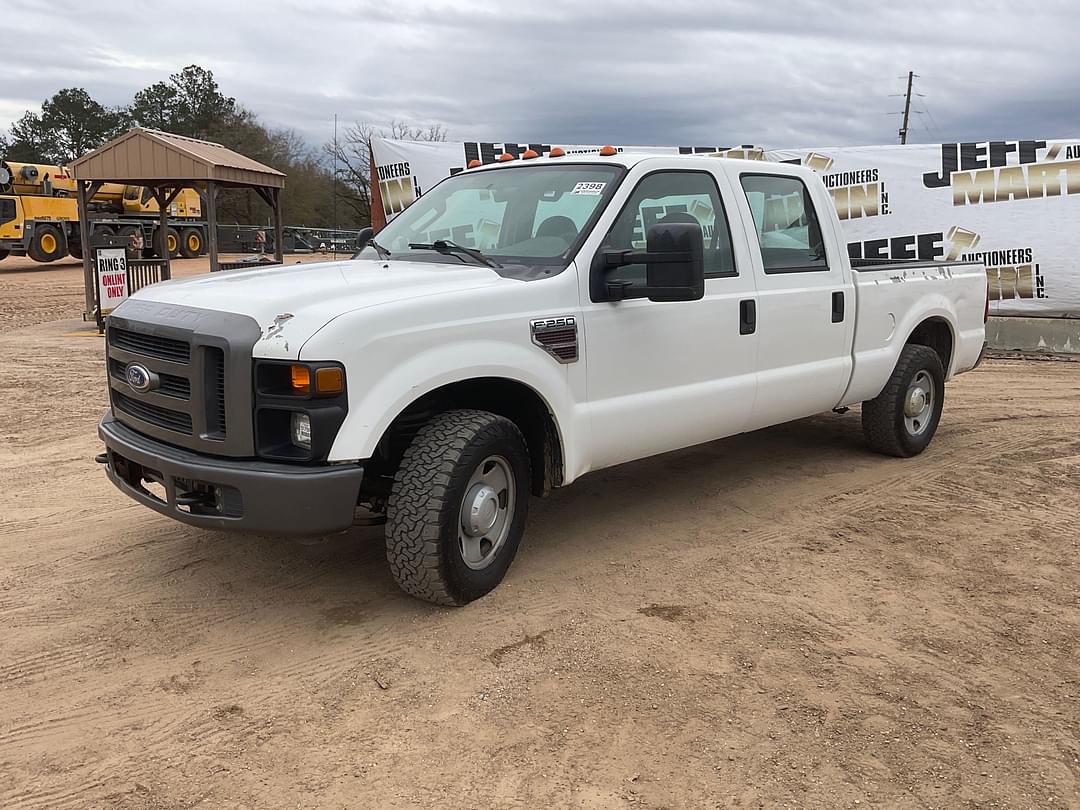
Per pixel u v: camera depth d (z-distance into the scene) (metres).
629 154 4.75
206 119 74.06
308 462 3.44
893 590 4.20
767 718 3.12
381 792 2.73
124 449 3.87
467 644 3.64
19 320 15.61
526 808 2.66
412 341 3.56
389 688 3.32
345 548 4.71
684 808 2.66
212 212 13.94
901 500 5.53
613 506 5.41
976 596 4.14
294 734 3.04
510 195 4.77
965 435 7.23
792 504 5.46
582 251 4.21
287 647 3.64
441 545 3.70
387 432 3.89
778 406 5.30
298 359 3.34
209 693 3.29
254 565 4.48
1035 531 4.98
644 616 3.90
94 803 2.68
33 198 29.22
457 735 3.03
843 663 3.50
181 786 2.76
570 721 3.10
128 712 3.17
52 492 5.69
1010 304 11.83
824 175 12.23
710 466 6.28
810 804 2.67
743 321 4.95
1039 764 2.87
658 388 4.57
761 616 3.91
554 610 3.95
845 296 5.66
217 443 3.52
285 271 4.29
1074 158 11.34
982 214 11.76
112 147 14.44
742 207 5.05
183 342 3.59
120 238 23.38
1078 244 11.45
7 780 2.79
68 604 4.03
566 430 4.14
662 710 3.17
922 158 11.89
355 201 60.69
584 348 4.18
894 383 6.21
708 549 4.71
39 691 3.31
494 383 4.05
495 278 4.02
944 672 3.44
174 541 4.80
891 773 2.82
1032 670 3.47
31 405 8.34
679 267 3.91
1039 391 9.12
